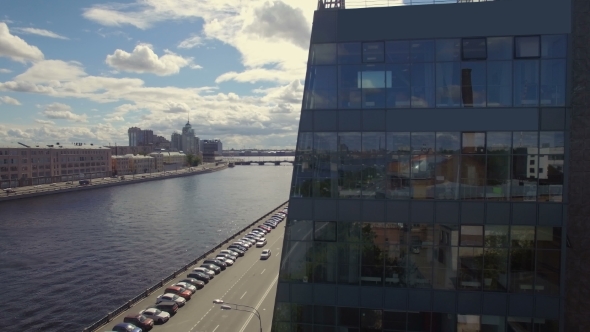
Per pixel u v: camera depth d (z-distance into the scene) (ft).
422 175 61.41
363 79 62.28
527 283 60.18
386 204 62.23
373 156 62.28
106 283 227.61
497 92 59.88
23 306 196.75
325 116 63.16
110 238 330.13
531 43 59.26
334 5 68.28
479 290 60.95
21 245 302.86
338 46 62.69
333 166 63.21
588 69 63.87
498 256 60.44
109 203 518.78
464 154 60.49
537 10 59.06
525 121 59.36
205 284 206.80
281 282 65.10
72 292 214.69
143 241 322.34
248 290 196.85
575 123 64.44
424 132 61.16
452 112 60.54
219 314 167.43
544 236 59.67
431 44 60.90
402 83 61.52
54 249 294.05
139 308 170.60
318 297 64.23
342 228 63.36
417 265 61.98
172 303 169.27
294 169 64.23
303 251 64.39
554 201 59.26
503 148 59.82
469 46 60.18
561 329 59.62
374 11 61.87
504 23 59.57
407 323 62.39
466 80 60.34
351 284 63.46
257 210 488.44
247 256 262.47
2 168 593.01
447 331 61.62
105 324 154.61
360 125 62.39
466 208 60.64
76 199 550.36
